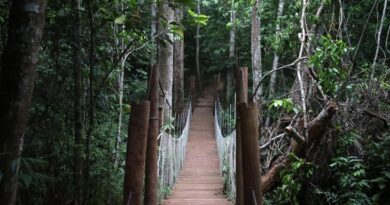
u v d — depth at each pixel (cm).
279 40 588
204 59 1923
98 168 376
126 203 243
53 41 333
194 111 1595
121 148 452
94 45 337
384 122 498
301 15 554
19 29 155
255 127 242
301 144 464
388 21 654
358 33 686
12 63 155
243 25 1041
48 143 332
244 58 1282
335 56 428
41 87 345
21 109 155
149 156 343
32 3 157
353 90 520
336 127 483
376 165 475
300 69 520
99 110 422
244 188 239
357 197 444
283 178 442
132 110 255
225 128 982
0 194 151
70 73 353
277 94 780
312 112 523
